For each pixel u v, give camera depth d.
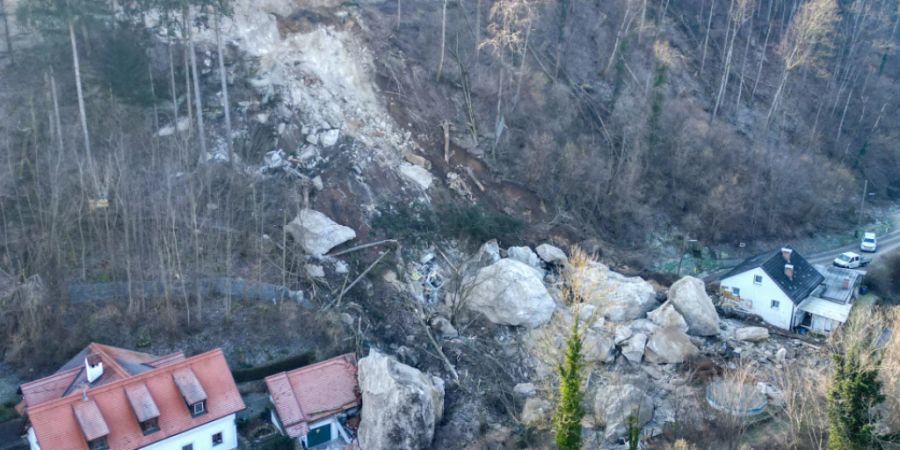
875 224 85.31
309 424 45.19
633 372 53.69
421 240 62.03
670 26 94.81
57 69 57.09
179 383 42.12
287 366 49.09
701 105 87.56
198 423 41.94
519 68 78.50
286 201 58.53
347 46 71.31
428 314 56.47
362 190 62.88
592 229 70.62
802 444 43.53
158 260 50.97
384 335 53.41
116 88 56.66
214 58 65.00
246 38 67.31
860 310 53.50
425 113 71.69
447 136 70.56
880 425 42.56
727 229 76.38
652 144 76.62
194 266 52.19
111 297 49.94
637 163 74.31
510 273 56.38
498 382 52.06
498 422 48.94
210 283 51.75
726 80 89.00
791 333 59.94
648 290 60.09
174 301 50.41
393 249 60.00
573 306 54.34
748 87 93.62
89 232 51.75
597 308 54.88
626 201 72.88
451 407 49.59
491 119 73.94
